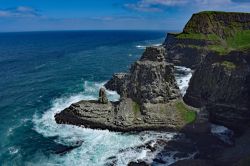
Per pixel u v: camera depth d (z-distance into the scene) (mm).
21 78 150750
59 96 118375
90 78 150375
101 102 92750
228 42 193250
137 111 90688
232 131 83875
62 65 190375
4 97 117188
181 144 76688
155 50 100750
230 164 64500
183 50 188625
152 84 93688
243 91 86312
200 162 65750
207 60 101375
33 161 70750
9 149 76188
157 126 84312
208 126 83188
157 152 73438
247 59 89625
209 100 91875
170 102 93500
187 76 149875
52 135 83812
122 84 112250
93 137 81938
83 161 70375
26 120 94125
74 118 89438
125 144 77812
